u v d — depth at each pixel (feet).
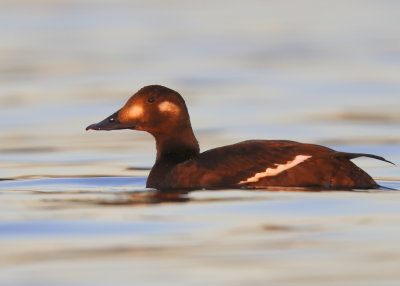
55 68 113.80
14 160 62.13
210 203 41.83
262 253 34.19
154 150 66.39
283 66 115.03
